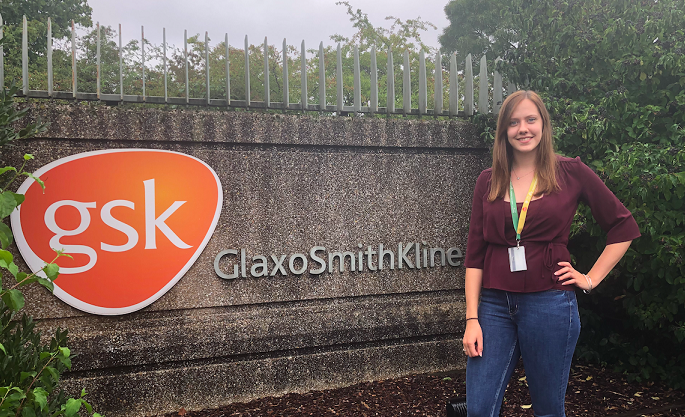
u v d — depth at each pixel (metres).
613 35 3.76
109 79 3.92
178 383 3.42
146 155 3.42
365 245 3.94
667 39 3.67
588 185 1.86
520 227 1.82
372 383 3.81
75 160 3.27
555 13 4.12
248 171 3.65
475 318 1.90
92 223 3.29
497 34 4.90
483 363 1.83
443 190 4.16
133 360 3.33
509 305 1.82
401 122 4.00
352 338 3.82
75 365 3.22
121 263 3.35
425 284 4.11
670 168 3.31
